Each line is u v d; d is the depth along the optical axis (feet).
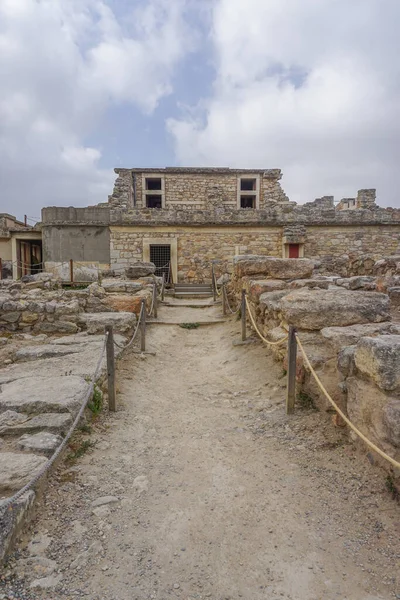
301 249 54.39
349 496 8.61
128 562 6.93
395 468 8.34
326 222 54.19
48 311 23.38
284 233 53.67
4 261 59.26
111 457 10.50
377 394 9.14
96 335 22.36
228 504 8.59
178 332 27.07
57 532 7.55
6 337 22.61
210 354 22.11
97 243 53.93
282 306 15.83
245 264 26.37
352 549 7.20
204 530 7.78
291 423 12.16
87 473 9.61
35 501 8.08
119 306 26.86
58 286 38.27
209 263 54.24
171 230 54.03
